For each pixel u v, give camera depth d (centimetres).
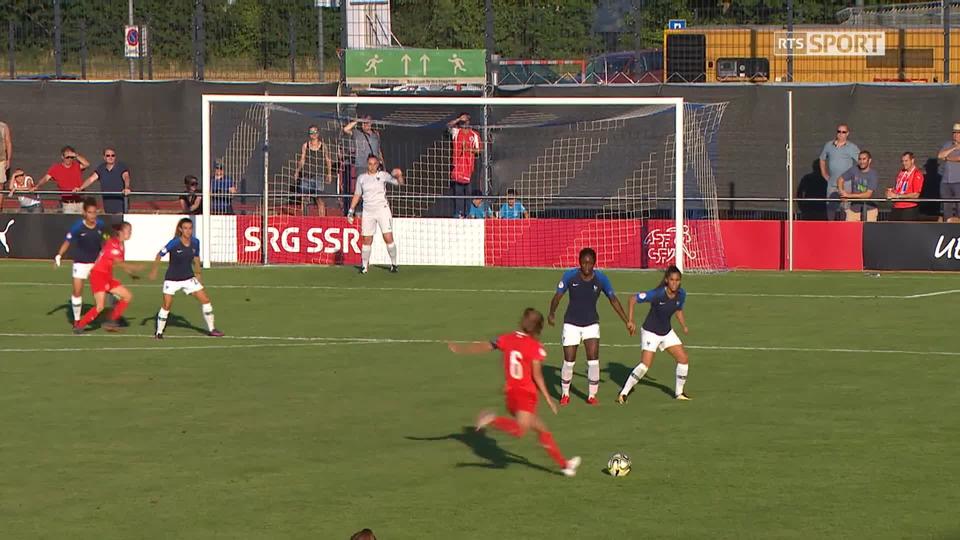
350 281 8262
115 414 4781
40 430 4538
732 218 9400
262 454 4228
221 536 3416
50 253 9250
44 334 6425
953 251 8662
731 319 6862
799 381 5369
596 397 5084
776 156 9312
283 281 8250
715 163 9369
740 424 4644
